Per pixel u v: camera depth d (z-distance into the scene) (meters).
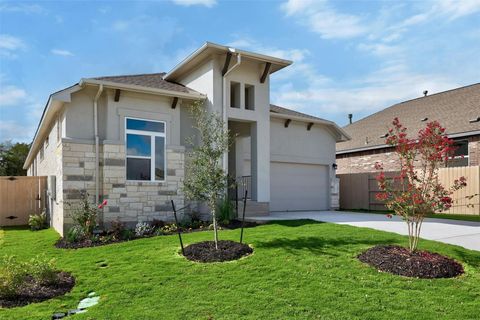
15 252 8.98
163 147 12.38
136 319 4.99
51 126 14.55
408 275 6.17
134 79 13.48
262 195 14.12
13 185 15.67
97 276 6.79
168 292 5.88
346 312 4.95
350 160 23.72
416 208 7.03
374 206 18.38
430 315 4.79
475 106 19.19
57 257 8.23
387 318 4.75
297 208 17.27
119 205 11.28
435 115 21.03
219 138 8.92
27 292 6.18
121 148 11.43
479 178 15.21
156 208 11.92
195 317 4.96
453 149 7.12
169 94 12.27
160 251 8.21
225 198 12.02
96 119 11.32
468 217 13.83
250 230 10.22
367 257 7.02
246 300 5.43
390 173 18.02
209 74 13.31
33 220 13.79
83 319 5.05
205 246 8.12
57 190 12.17
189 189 8.51
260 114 14.21
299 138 17.39
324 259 7.06
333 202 18.31
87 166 11.07
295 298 5.43
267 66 13.99
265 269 6.68
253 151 14.20
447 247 7.66
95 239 9.62
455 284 5.80
